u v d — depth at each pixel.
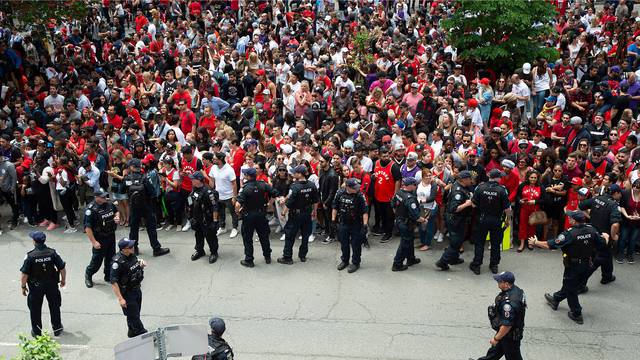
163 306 10.87
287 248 12.17
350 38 21.62
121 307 10.29
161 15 25.61
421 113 14.78
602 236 10.66
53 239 13.65
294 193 11.79
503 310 8.23
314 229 13.21
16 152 14.46
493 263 11.60
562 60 18.11
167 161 13.54
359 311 10.54
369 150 13.13
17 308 11.07
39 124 16.69
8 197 14.02
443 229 13.17
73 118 16.44
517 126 14.99
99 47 23.38
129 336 9.83
